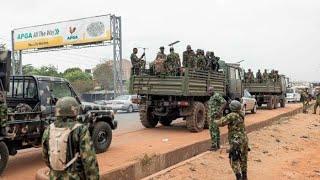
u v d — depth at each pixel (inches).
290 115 1072.2
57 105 161.6
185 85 552.1
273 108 1200.8
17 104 376.8
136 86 598.5
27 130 342.0
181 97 578.9
